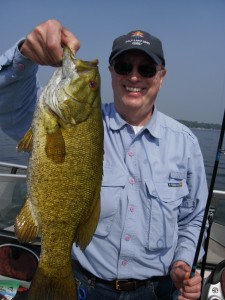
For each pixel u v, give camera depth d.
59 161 0.58
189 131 0.84
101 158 0.62
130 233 0.75
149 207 0.76
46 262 0.59
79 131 0.59
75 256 0.77
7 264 0.93
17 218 0.58
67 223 0.59
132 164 0.77
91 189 0.61
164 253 0.78
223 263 0.76
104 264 0.75
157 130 0.80
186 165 0.81
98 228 0.75
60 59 0.55
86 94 0.60
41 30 0.54
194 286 0.71
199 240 0.73
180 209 0.83
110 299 0.77
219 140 0.73
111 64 0.80
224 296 0.72
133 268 0.75
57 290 0.58
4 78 0.65
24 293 0.91
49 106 0.58
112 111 0.82
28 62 0.63
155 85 0.79
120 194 0.75
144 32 0.78
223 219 1.01
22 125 0.73
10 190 1.03
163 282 0.79
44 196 0.58
